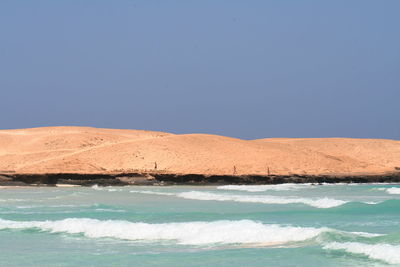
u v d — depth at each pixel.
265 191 75.56
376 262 21.44
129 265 22.02
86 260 23.08
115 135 171.75
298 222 34.16
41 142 158.38
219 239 27.77
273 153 123.19
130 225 31.73
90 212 42.03
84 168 110.25
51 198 59.59
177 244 27.03
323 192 72.69
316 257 22.62
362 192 72.56
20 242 28.06
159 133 190.12
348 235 26.28
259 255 23.45
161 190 78.56
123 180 96.62
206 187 88.31
